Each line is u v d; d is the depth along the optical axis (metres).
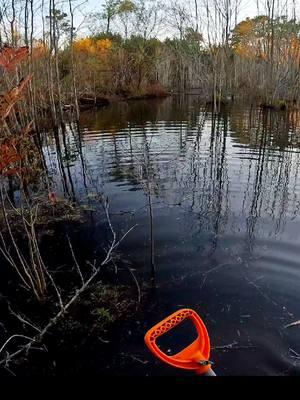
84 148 11.00
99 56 28.61
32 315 3.55
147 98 29.42
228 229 5.15
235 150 10.05
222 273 4.06
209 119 16.53
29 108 10.68
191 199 6.36
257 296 3.64
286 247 4.57
